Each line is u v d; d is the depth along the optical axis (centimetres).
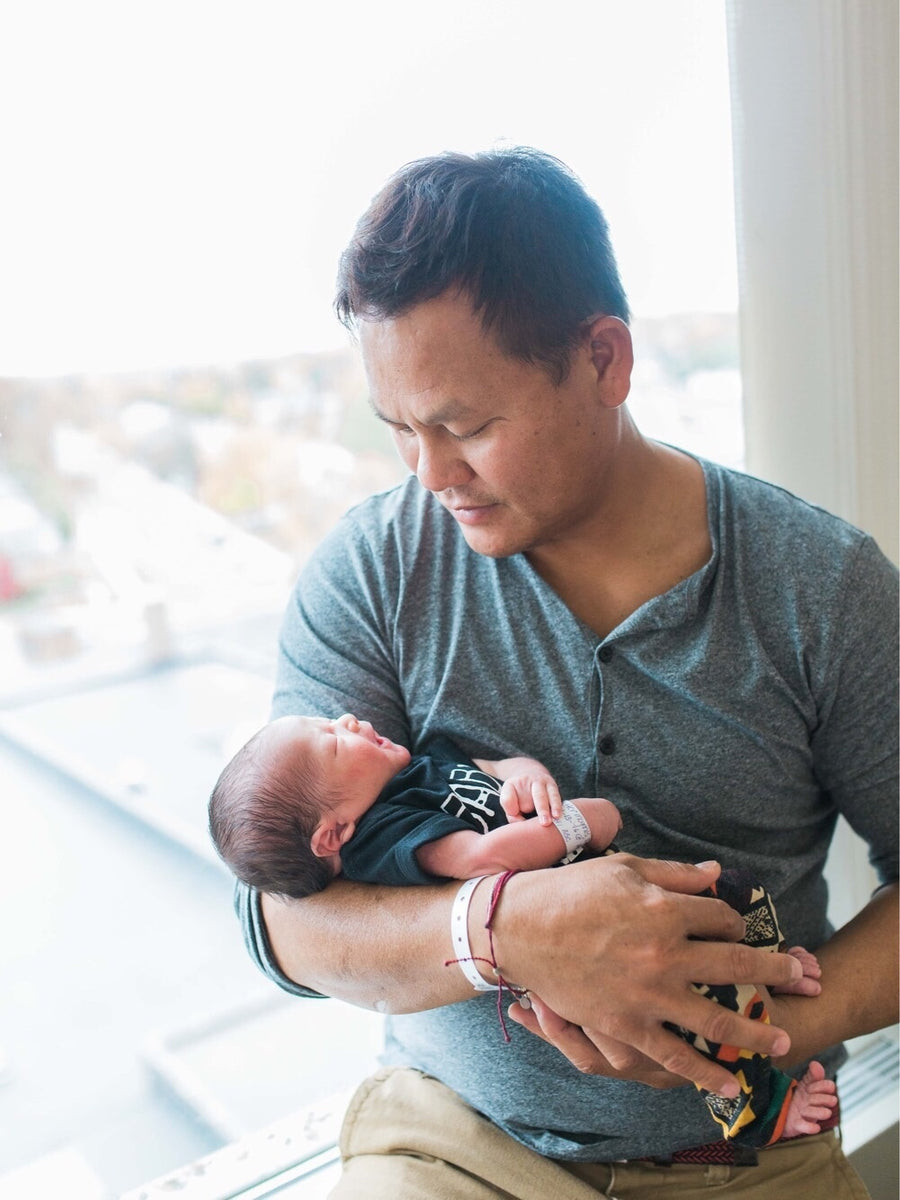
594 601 112
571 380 96
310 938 101
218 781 108
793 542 110
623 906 89
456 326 90
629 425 110
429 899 97
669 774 109
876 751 111
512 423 94
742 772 109
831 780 116
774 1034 90
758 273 149
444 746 111
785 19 140
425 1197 106
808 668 109
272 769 104
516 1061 108
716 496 112
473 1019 109
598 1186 111
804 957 107
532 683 110
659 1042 90
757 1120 96
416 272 89
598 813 102
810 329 151
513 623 111
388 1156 113
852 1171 117
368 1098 119
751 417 156
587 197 99
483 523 101
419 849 99
